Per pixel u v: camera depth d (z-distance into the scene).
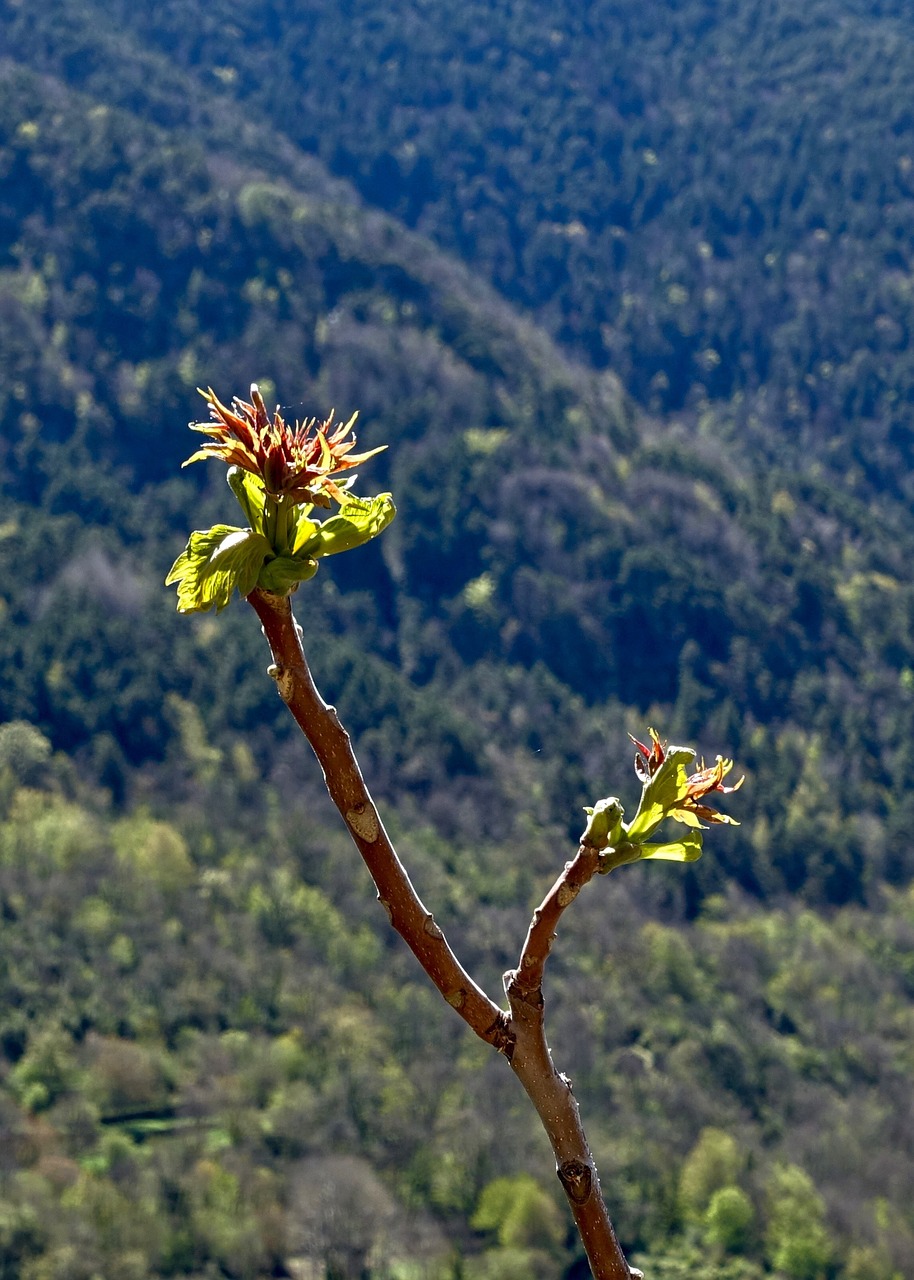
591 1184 1.62
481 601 102.62
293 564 1.52
